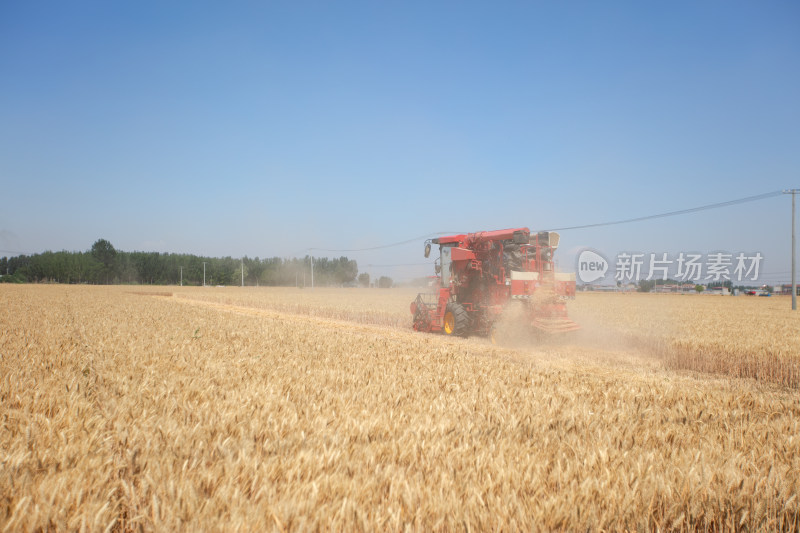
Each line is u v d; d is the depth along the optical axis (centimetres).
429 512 308
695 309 3569
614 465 397
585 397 666
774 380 1048
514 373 830
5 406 527
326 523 288
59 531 275
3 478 328
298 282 14112
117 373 735
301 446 416
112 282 13412
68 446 386
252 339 1218
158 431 439
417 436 440
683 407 620
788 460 453
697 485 368
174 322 1680
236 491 310
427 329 1728
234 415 493
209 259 15088
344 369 821
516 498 324
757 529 325
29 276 12400
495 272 1470
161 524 281
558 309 1391
